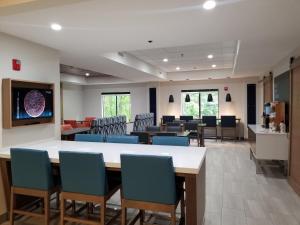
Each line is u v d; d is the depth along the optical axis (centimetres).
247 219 298
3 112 314
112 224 277
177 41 386
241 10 262
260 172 496
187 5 249
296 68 407
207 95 1023
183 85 1046
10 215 279
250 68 677
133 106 1144
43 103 376
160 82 1076
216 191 394
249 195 377
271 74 661
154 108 1064
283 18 287
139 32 338
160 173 210
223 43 518
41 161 251
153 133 534
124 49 433
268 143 471
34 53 370
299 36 359
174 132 566
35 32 324
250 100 939
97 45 402
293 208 329
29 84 361
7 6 221
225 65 815
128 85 1149
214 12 268
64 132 511
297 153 393
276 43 399
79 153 231
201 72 912
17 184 264
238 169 523
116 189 258
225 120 915
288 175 441
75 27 311
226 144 848
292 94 429
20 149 256
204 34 350
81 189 237
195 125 765
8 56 326
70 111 1119
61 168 241
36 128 367
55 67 415
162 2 241
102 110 1203
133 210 322
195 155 257
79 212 304
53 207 326
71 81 1016
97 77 1110
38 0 210
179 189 247
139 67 684
